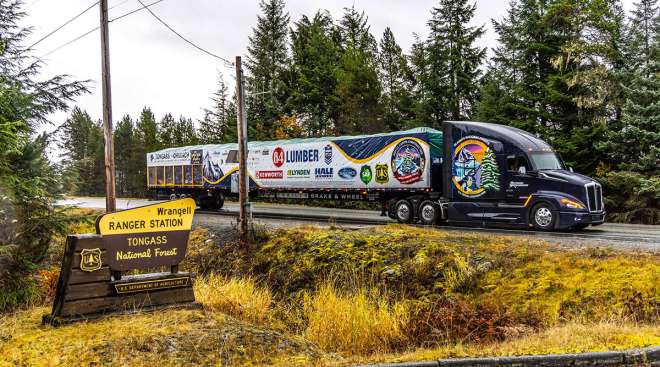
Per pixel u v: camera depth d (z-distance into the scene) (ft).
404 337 29.22
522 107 100.99
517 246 40.57
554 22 97.96
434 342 28.12
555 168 58.13
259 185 89.10
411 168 67.87
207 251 56.85
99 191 252.21
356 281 40.81
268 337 22.84
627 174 81.92
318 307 34.12
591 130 92.53
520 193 57.26
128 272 40.96
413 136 67.77
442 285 37.19
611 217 86.28
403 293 37.73
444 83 125.18
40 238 33.73
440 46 123.75
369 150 73.26
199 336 21.67
